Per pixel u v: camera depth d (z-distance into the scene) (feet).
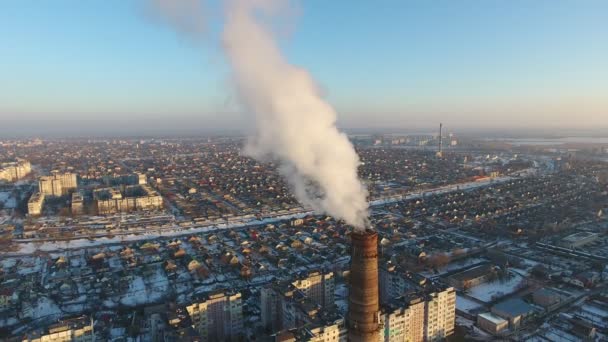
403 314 639.76
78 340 604.08
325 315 616.80
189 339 554.87
